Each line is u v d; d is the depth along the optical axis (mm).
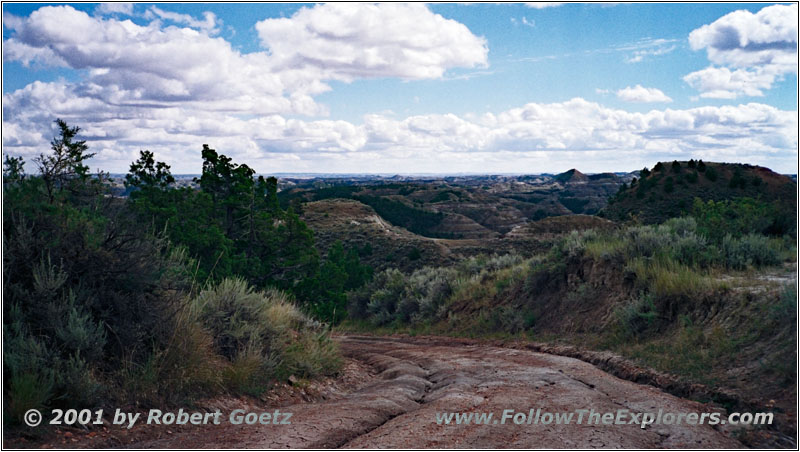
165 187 30391
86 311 7086
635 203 79375
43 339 6609
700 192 78062
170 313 7938
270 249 34062
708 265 14797
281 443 5625
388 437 5883
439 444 5625
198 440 5715
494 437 5898
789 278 12422
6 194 7078
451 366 11938
